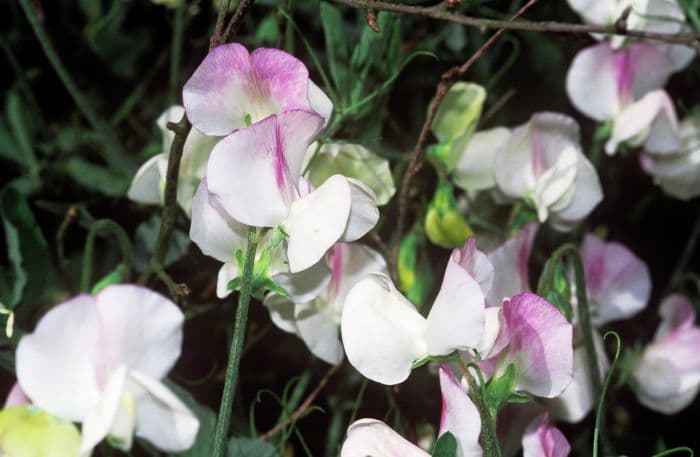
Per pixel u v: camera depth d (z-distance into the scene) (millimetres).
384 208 667
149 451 582
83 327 493
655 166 719
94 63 784
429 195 696
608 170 795
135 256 650
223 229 529
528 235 604
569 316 579
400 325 519
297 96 524
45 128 761
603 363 635
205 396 688
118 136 764
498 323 519
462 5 695
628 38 667
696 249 804
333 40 635
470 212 683
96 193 731
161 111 773
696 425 757
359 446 518
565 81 768
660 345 689
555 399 625
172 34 772
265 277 524
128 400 485
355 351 516
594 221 803
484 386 515
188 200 603
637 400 761
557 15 738
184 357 689
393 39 640
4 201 598
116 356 494
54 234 728
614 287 685
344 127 637
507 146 638
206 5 758
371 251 580
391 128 726
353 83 635
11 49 771
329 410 694
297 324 579
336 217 514
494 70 764
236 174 511
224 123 528
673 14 667
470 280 500
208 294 673
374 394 674
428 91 743
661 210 812
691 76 781
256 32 748
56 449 490
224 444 501
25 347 491
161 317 495
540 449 539
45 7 778
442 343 507
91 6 782
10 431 490
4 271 609
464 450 509
